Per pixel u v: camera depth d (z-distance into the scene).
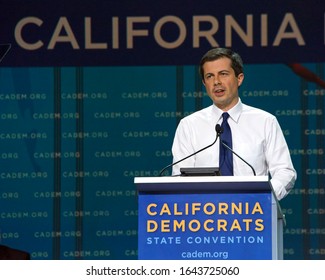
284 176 11.09
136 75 15.98
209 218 8.26
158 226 8.30
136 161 15.91
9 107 15.94
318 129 15.73
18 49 15.99
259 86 15.82
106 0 16.03
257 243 8.18
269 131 11.35
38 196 15.85
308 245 15.63
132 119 15.93
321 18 15.84
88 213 15.84
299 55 15.84
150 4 15.98
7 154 15.88
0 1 16.03
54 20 16.02
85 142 15.93
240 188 8.18
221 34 15.90
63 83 15.98
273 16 15.87
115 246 15.82
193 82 15.91
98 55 15.98
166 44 15.95
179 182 8.02
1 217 15.82
